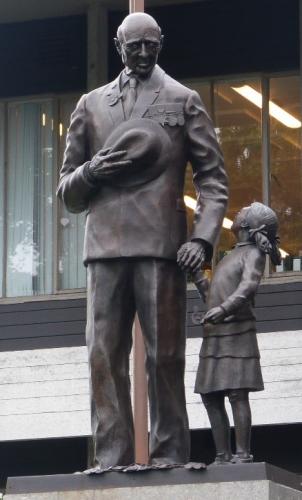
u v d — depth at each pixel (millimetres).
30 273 28266
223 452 12602
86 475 12109
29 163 28562
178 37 28000
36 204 28438
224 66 27766
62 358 27375
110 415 12500
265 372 26047
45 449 27672
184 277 12641
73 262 28141
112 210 12547
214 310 12562
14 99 28750
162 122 12609
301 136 27141
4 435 27312
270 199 27141
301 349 26047
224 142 27516
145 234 12461
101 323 12586
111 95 12789
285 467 26375
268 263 26734
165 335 12453
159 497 11875
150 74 12789
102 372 12555
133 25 12672
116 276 12547
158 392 12461
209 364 12633
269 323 26500
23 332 27891
